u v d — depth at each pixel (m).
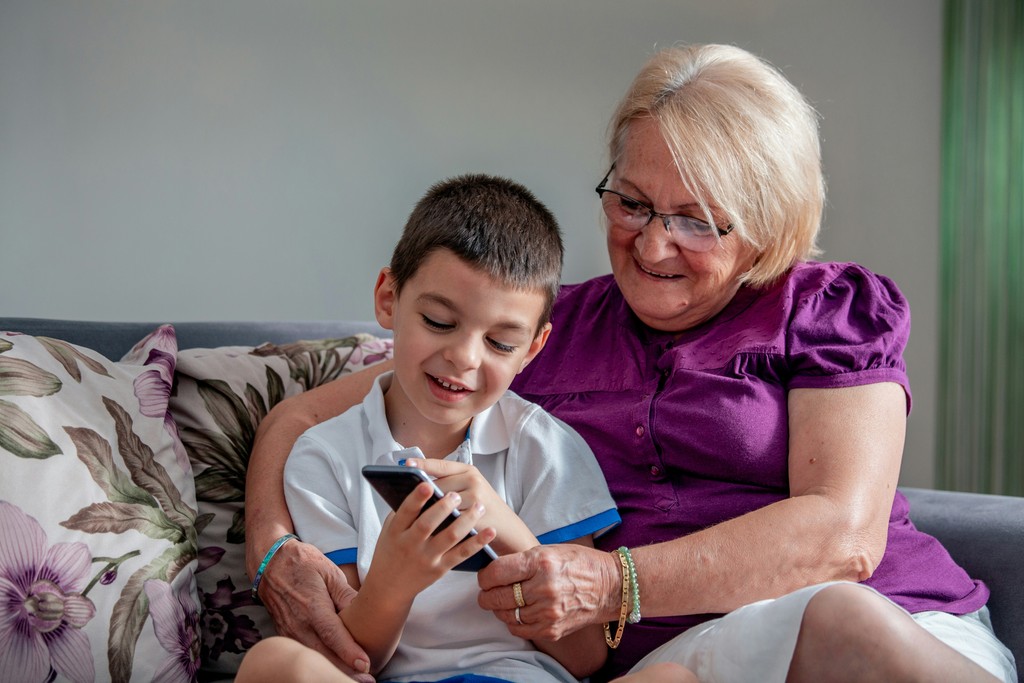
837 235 4.16
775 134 1.50
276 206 3.69
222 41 3.60
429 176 3.87
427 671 1.25
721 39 4.11
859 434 1.36
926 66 4.04
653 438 1.44
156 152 3.54
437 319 1.27
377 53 3.79
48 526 1.26
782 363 1.44
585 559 1.22
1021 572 1.57
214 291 3.63
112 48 3.48
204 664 1.48
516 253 1.28
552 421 1.45
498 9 3.92
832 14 4.12
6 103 3.38
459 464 1.22
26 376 1.35
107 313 3.51
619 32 4.05
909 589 1.37
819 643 1.04
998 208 3.83
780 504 1.30
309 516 1.35
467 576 1.30
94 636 1.26
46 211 3.43
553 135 4.00
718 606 1.25
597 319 1.64
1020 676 1.53
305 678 0.99
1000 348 3.84
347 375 1.71
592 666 1.36
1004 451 3.82
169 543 1.38
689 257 1.48
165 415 1.51
